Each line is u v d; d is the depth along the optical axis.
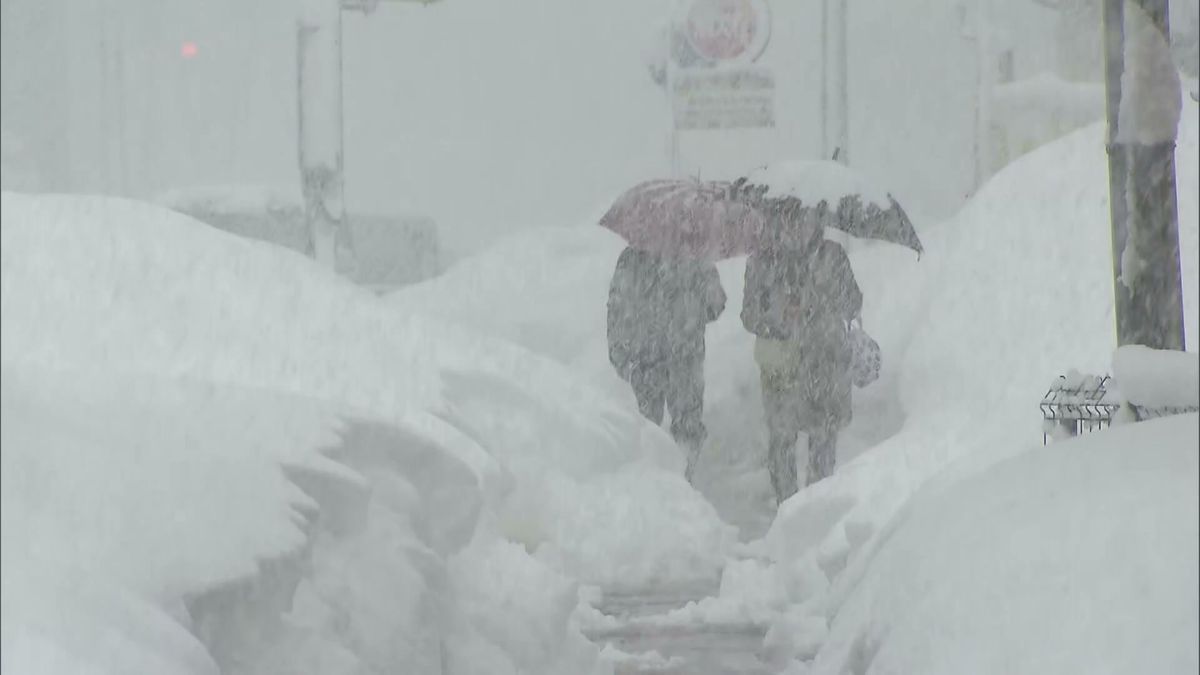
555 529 38.81
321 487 21.73
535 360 43.22
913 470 35.72
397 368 37.53
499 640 25.53
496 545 28.23
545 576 28.36
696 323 50.62
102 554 16.97
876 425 51.66
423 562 23.56
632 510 39.88
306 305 37.88
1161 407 23.33
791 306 47.44
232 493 19.73
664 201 50.66
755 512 48.84
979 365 45.16
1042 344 45.00
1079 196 50.75
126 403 21.28
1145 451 18.31
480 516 28.25
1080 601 15.69
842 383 47.41
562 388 42.53
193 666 16.27
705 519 41.34
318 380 35.22
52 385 21.42
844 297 47.66
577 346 56.56
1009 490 18.94
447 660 23.70
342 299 39.28
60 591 15.76
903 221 48.84
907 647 17.94
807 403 47.41
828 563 31.97
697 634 34.16
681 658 31.98
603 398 43.69
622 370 51.16
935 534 19.33
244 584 18.33
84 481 18.33
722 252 50.09
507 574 27.52
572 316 57.34
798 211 47.72
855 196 48.31
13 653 14.52
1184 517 15.84
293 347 35.78
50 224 37.28
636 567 38.56
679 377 50.84
